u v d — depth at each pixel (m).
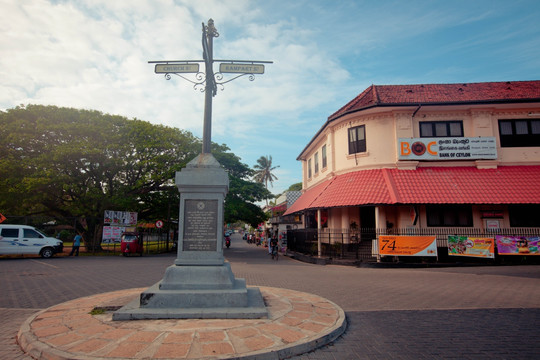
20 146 21.02
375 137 17.66
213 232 6.18
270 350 4.03
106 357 3.79
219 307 5.58
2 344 4.60
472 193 15.38
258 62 7.05
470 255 14.84
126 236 22.78
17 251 18.64
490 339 4.89
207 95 6.90
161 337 4.39
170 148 25.42
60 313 5.62
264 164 58.56
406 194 15.45
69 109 23.28
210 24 7.12
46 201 23.12
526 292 8.57
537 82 20.08
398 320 5.93
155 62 6.86
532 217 16.17
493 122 17.28
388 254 15.02
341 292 8.62
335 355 4.25
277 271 13.51
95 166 23.22
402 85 20.48
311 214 23.95
